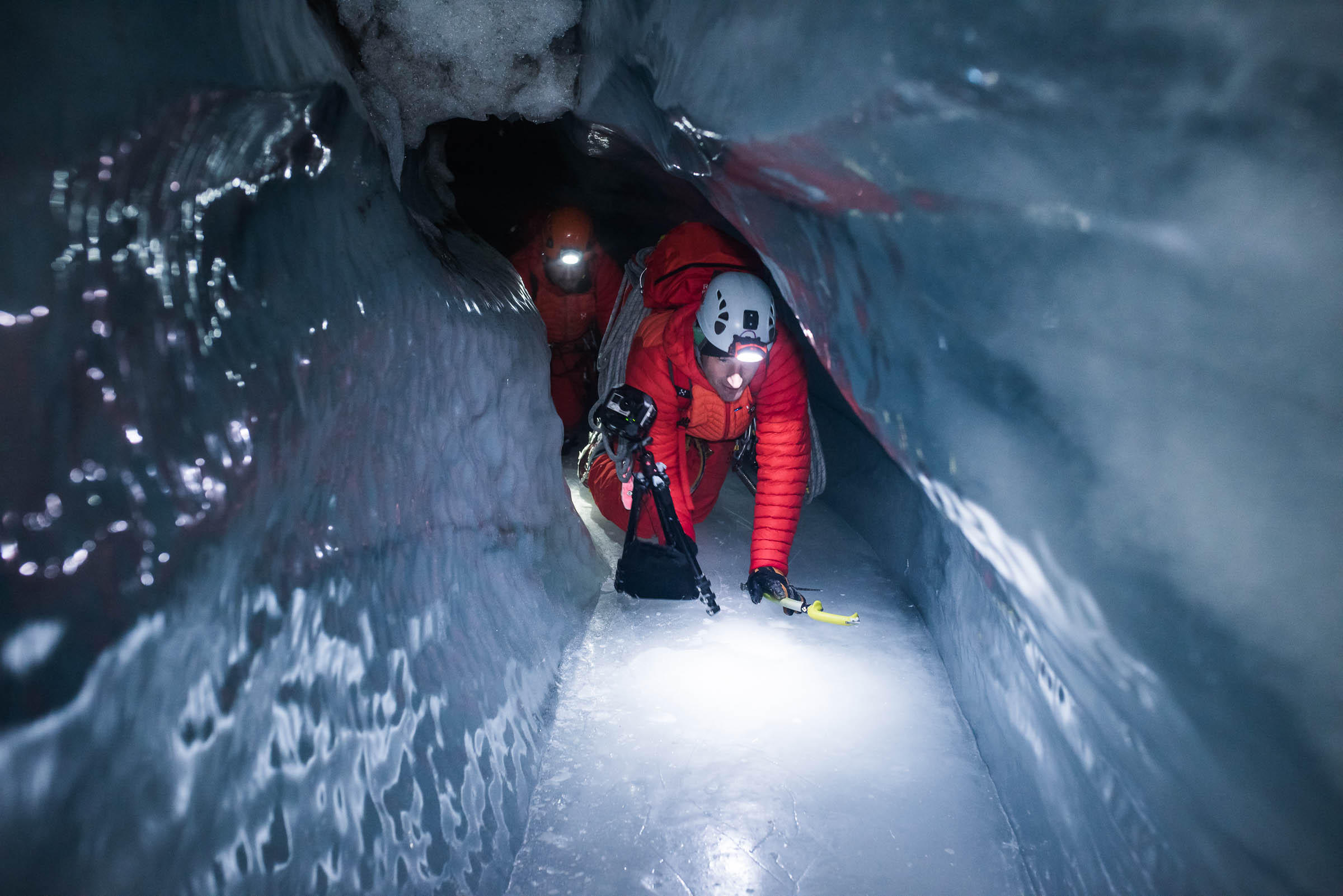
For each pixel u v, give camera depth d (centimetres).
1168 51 64
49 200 70
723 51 133
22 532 63
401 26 184
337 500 126
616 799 167
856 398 136
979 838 157
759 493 249
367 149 150
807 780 173
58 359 69
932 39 87
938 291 99
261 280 104
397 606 144
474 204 487
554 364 404
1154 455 69
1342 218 54
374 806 117
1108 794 110
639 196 429
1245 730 63
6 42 68
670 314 249
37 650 63
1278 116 57
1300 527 58
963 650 204
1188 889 88
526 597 210
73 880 65
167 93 84
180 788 80
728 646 230
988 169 84
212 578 88
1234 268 61
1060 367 79
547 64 203
